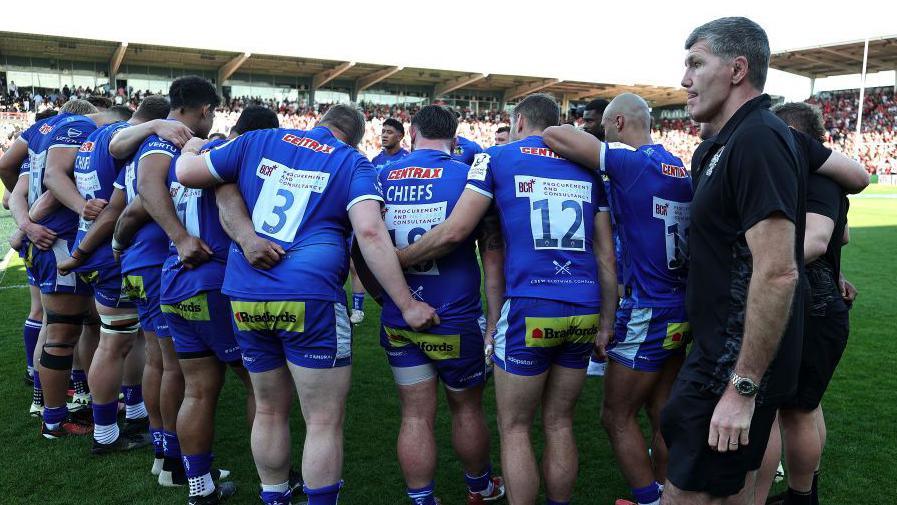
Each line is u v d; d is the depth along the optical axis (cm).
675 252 271
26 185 408
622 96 293
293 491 316
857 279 865
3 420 392
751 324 179
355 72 3681
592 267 267
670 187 270
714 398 194
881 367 502
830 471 333
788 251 174
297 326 247
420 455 283
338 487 259
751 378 181
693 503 201
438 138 299
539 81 3984
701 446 197
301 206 253
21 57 3050
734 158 187
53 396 364
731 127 199
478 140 3650
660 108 5138
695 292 203
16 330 571
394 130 620
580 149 265
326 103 3847
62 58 3138
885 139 3747
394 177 289
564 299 254
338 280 257
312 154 259
